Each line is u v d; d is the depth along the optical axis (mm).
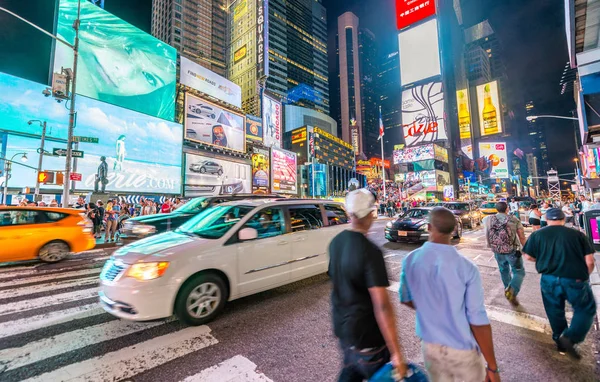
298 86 151500
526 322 3717
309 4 166625
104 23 38094
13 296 4805
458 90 159500
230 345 3131
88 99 32531
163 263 3455
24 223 6961
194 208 8391
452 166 109750
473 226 16094
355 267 1502
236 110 58625
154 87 43844
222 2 122625
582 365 2715
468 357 1470
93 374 2594
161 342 3201
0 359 2844
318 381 2475
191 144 48219
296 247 4953
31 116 28047
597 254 7273
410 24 108125
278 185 70750
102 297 3584
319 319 3822
